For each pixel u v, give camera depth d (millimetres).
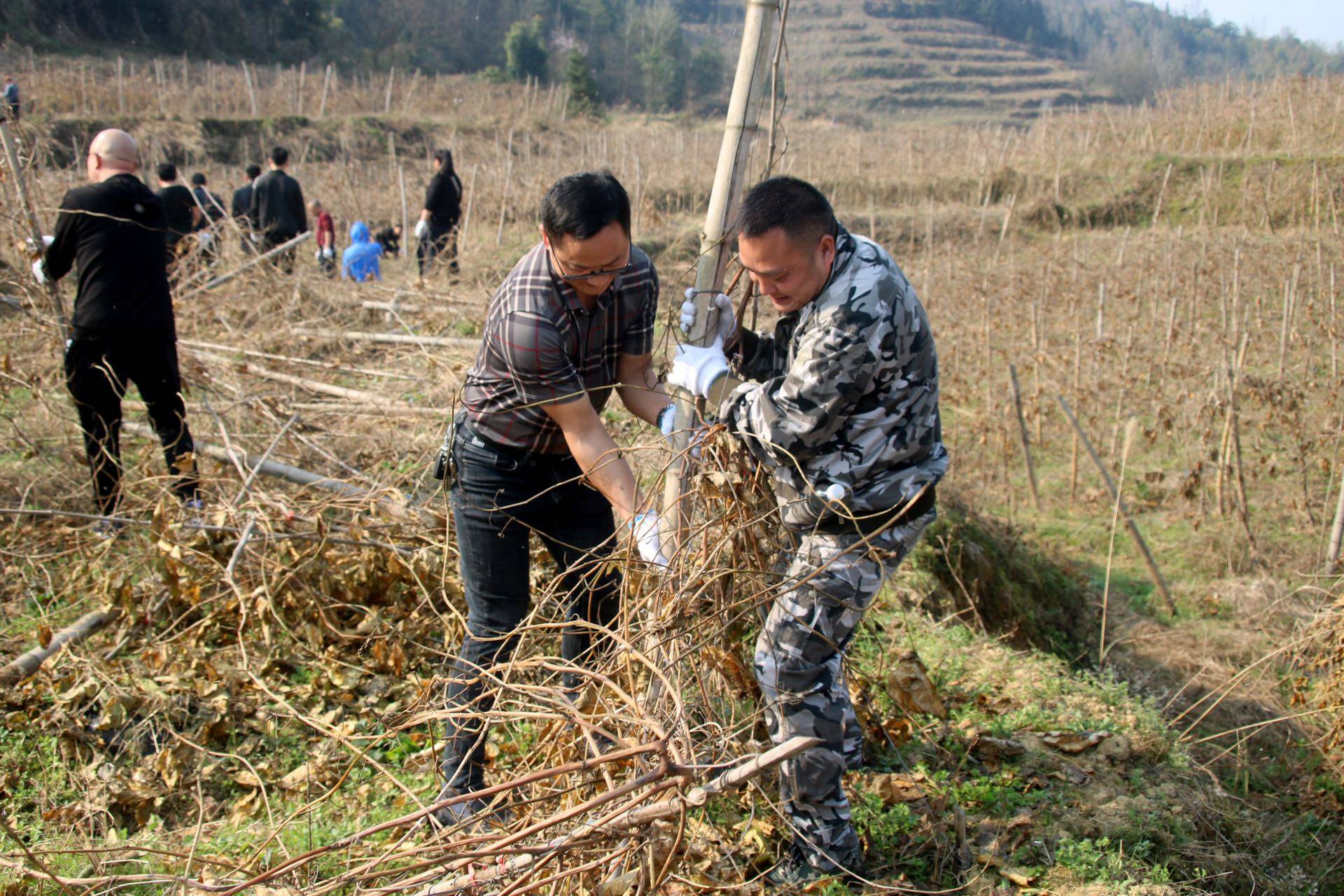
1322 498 7738
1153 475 8172
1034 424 9297
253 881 2117
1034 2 100812
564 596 2945
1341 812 4078
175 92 28859
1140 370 10289
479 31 59031
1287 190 19859
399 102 34562
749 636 3582
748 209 2412
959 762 3488
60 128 24359
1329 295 11656
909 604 4895
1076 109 27312
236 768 3348
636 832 2100
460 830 2490
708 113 60344
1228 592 6590
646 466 3881
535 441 2770
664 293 9250
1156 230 17828
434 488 5234
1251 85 25922
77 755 3305
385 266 12922
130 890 2709
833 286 2449
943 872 2967
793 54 75562
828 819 2803
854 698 3559
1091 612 6629
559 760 2662
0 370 5484
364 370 6969
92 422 4766
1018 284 12773
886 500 2607
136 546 4398
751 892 2609
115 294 4562
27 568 4363
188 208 8977
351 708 3684
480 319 8211
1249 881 3242
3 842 2910
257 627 3996
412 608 4156
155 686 3572
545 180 19750
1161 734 3895
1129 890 2854
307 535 4199
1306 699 4691
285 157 10523
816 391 2449
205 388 6176
